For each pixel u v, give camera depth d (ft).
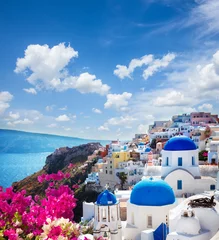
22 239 42.09
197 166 161.17
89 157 458.09
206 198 104.22
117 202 123.85
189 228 88.99
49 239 40.83
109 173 327.67
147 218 120.47
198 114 488.44
